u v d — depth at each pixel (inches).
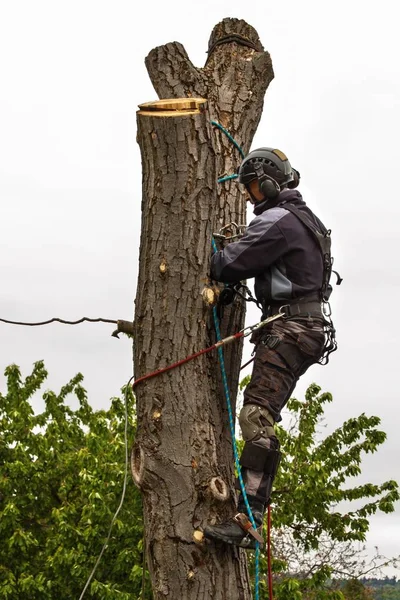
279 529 1099.9
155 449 300.7
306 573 1132.5
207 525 292.8
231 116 383.2
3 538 1075.3
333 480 1062.4
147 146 321.1
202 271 315.3
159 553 294.4
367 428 1057.5
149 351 310.8
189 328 310.2
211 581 290.2
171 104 322.0
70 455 1213.7
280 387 300.0
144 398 308.7
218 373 318.0
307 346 303.6
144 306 315.6
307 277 306.8
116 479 985.5
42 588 992.9
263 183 318.7
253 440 295.1
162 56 386.0
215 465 301.4
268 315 313.6
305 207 319.3
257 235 303.0
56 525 1104.8
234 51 405.1
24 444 1195.9
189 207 316.5
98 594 920.3
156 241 316.8
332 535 1028.5
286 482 1011.3
